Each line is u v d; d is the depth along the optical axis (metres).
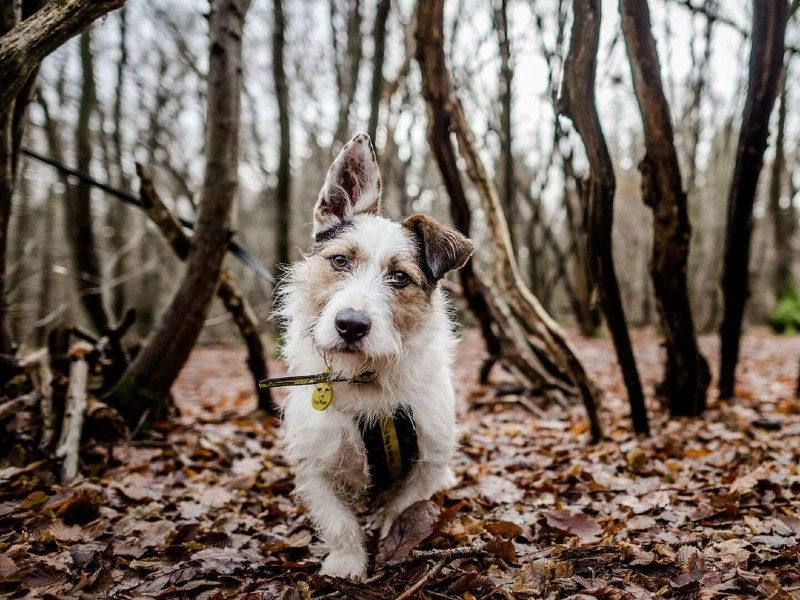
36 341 2.57
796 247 6.08
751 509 0.65
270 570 0.56
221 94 0.96
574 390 1.33
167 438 0.97
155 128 3.57
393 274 0.61
